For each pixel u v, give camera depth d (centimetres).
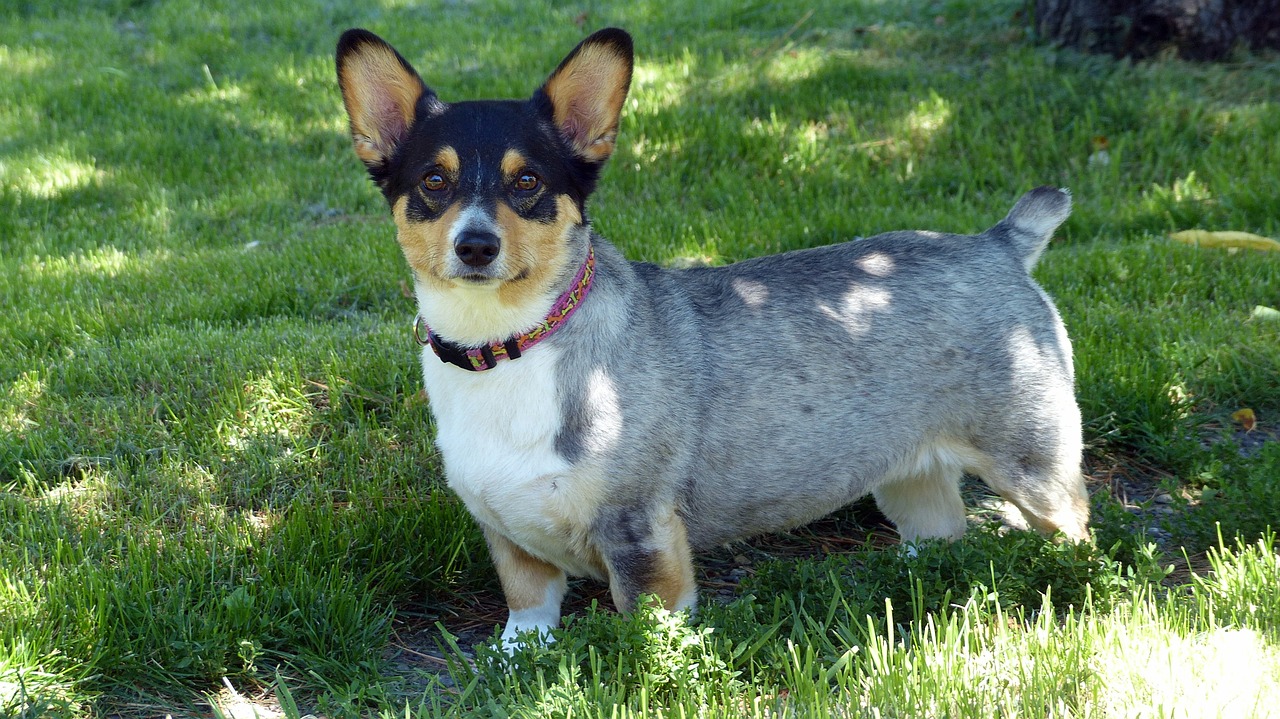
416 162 152
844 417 160
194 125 314
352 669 154
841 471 162
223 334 208
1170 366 195
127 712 150
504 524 155
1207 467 179
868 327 160
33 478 179
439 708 145
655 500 155
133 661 152
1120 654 144
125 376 198
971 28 331
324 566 166
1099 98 278
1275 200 233
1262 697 138
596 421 151
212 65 362
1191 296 212
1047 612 151
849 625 153
